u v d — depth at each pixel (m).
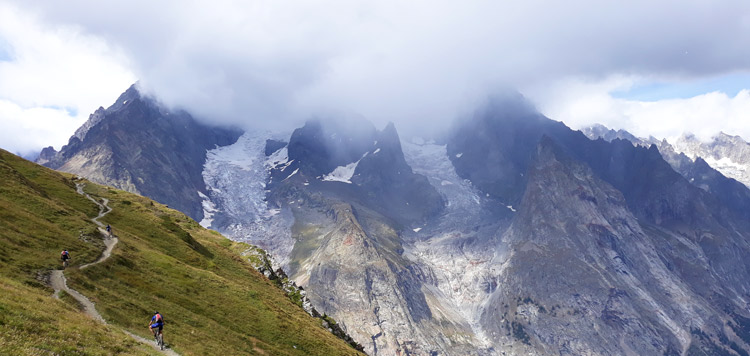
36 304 45.31
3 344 34.03
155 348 51.06
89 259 72.94
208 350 60.28
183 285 83.06
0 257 58.47
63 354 37.28
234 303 86.31
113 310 57.97
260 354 70.00
